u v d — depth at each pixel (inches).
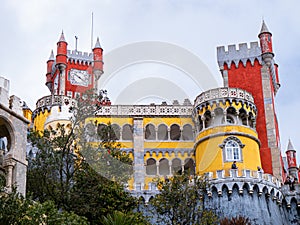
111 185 1760.6
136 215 1592.0
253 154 2511.1
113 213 1557.6
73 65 3410.4
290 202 2374.5
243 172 2300.7
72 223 1300.4
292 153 3321.9
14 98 1572.3
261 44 2915.8
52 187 1721.2
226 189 2274.9
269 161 2669.8
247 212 2222.0
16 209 1206.3
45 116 2637.8
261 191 2283.5
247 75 2871.6
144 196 2246.6
